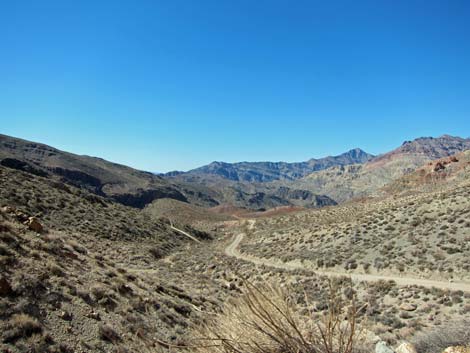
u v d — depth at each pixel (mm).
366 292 23562
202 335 2604
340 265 33469
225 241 73188
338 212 77250
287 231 62125
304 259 39094
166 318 12508
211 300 18156
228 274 34438
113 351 9234
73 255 15953
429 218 36562
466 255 26031
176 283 25062
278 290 2693
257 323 2535
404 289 22656
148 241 50062
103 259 18766
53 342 8586
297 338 2430
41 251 14070
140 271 28438
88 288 12477
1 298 9242
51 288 11133
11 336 8000
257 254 50438
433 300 20109
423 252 29375
